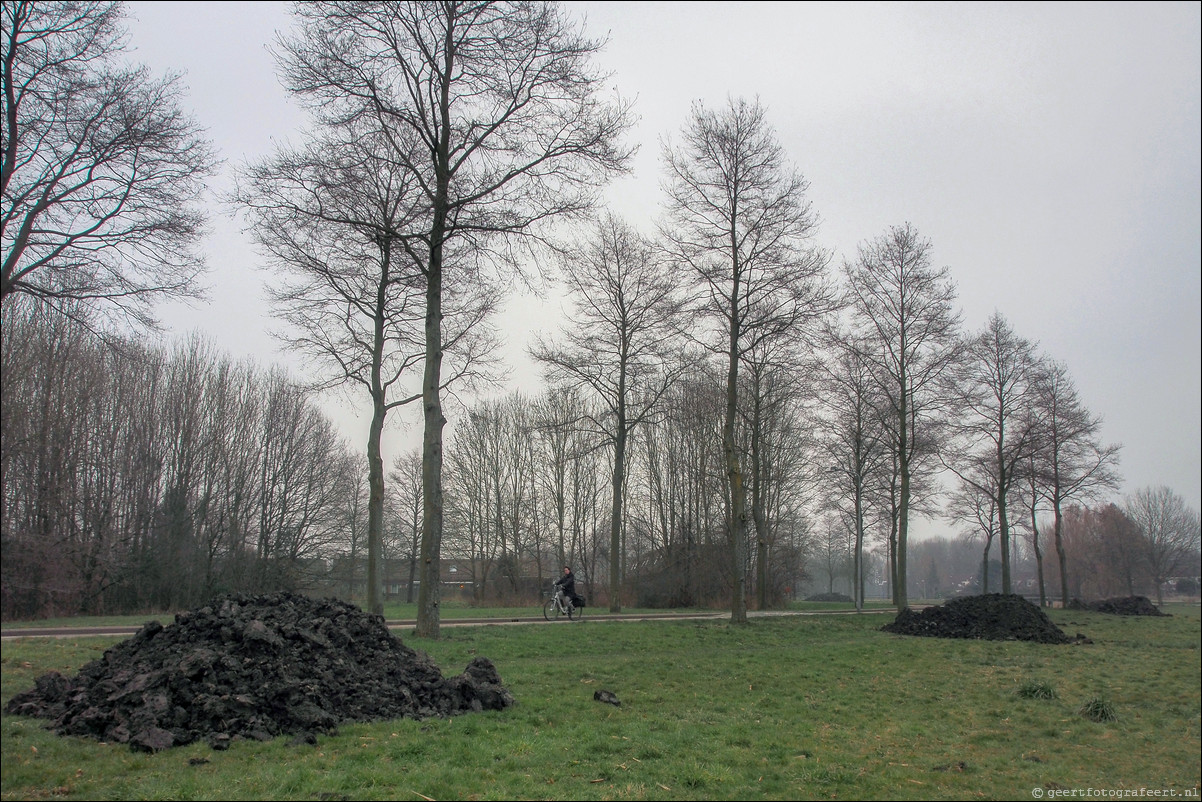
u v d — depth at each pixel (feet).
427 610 52.90
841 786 24.63
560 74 57.16
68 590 81.15
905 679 47.44
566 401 136.87
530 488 168.35
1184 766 30.81
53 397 84.38
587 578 157.07
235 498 119.75
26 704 26.91
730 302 80.89
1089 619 113.09
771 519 155.22
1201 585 228.22
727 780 24.04
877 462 121.49
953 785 25.95
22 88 52.65
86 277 59.31
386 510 167.12
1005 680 49.03
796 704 37.32
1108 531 192.54
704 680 42.16
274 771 22.13
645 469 150.10
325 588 135.74
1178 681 51.62
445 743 25.89
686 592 129.29
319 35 53.57
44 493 84.43
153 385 109.19
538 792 21.89
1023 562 308.81
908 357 101.14
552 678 39.55
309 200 56.13
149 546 99.91
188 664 27.25
